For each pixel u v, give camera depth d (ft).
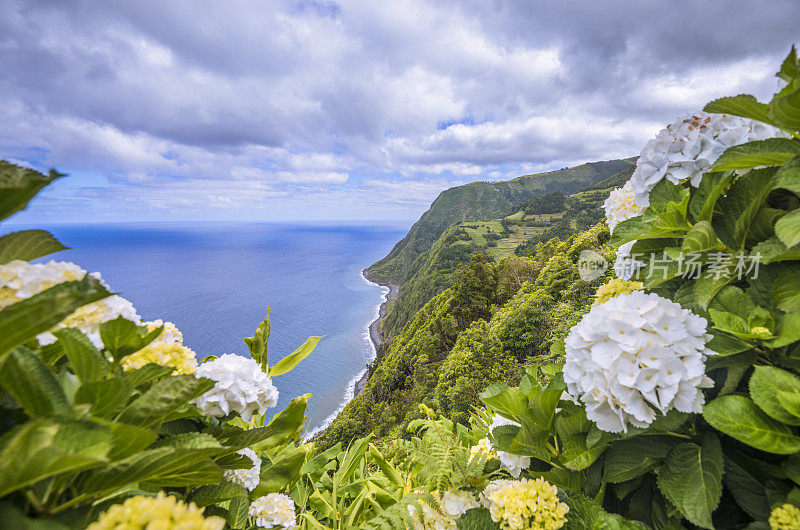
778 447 3.25
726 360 4.15
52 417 2.31
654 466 4.20
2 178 2.09
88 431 2.17
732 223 4.97
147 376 3.36
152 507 2.19
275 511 5.37
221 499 4.27
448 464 5.75
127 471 2.56
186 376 2.96
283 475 5.49
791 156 3.98
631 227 6.13
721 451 3.74
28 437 1.93
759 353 4.09
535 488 4.67
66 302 2.06
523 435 5.15
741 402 3.62
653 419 3.89
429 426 6.89
